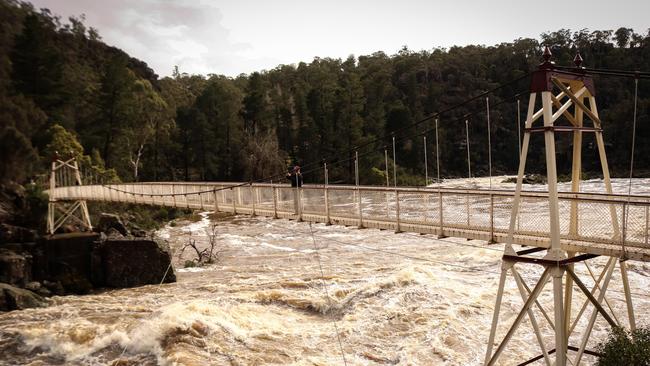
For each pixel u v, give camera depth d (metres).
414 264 25.48
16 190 34.47
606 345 11.95
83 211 33.62
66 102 58.88
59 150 47.19
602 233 11.30
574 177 11.91
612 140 94.44
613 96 108.06
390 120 92.44
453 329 16.84
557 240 10.13
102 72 84.00
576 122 11.73
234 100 84.50
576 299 19.34
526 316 18.02
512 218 10.96
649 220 10.29
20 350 16.53
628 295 12.00
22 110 45.00
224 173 79.75
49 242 26.72
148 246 26.19
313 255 30.03
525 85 114.38
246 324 17.39
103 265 26.48
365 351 15.62
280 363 14.73
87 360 15.73
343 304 19.45
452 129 110.25
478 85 117.12
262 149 76.50
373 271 24.42
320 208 17.50
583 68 11.41
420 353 15.30
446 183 81.00
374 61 133.25
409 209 14.80
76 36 96.06
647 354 10.97
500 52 127.31
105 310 20.19
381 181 75.00
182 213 52.72
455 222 13.58
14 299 21.02
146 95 74.38
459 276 22.91
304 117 84.00
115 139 66.19
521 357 15.08
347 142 80.50
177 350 15.20
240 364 14.62
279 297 20.22
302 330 17.27
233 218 48.72
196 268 28.81
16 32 57.25
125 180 65.50
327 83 91.00
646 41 118.50
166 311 17.39
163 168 78.31
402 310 18.44
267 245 34.28
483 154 107.00
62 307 20.80
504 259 11.07
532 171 101.50
